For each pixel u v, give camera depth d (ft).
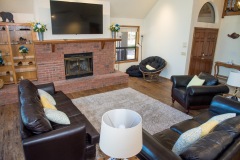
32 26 13.55
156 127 10.11
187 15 17.11
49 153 5.83
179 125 7.63
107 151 3.78
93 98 14.10
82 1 15.53
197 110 12.32
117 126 4.29
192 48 18.02
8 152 7.95
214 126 6.07
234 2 18.47
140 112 11.89
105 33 17.62
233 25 18.79
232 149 4.72
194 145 4.76
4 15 13.03
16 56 14.39
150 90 16.38
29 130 5.77
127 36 21.63
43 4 13.98
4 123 10.32
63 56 15.48
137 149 3.85
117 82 17.85
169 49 19.57
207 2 18.15
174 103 13.52
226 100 8.67
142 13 20.98
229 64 18.22
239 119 5.82
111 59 18.26
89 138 6.85
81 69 16.97
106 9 17.13
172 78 13.16
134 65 22.15
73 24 15.14
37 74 14.71
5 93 12.62
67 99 10.44
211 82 12.06
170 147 6.24
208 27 18.80
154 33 21.11
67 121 7.38
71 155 6.31
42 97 8.53
